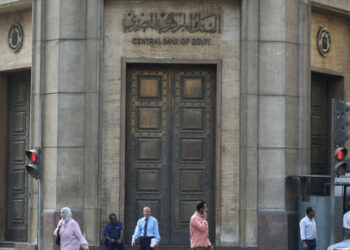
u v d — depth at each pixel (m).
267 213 29.42
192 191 30.47
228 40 30.27
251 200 29.48
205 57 30.31
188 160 30.55
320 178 33.09
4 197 34.34
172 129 30.62
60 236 24.25
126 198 30.39
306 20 30.95
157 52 30.33
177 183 30.52
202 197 30.42
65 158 29.94
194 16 30.39
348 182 29.53
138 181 30.48
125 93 30.27
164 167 30.55
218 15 30.36
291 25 30.41
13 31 33.97
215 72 30.62
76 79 30.06
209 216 30.28
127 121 30.58
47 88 30.61
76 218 29.62
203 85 30.72
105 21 30.33
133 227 30.33
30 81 33.78
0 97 34.62
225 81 30.16
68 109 30.06
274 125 29.92
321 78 34.53
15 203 34.03
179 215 30.41
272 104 29.94
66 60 30.16
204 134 30.59
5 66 34.28
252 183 29.58
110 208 29.88
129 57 30.28
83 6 30.14
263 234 29.39
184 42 30.33
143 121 30.66
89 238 29.47
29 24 33.19
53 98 30.34
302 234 27.45
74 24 30.16
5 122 34.66
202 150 30.55
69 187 29.86
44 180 30.45
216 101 30.25
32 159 25.86
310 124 31.06
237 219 29.69
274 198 29.72
